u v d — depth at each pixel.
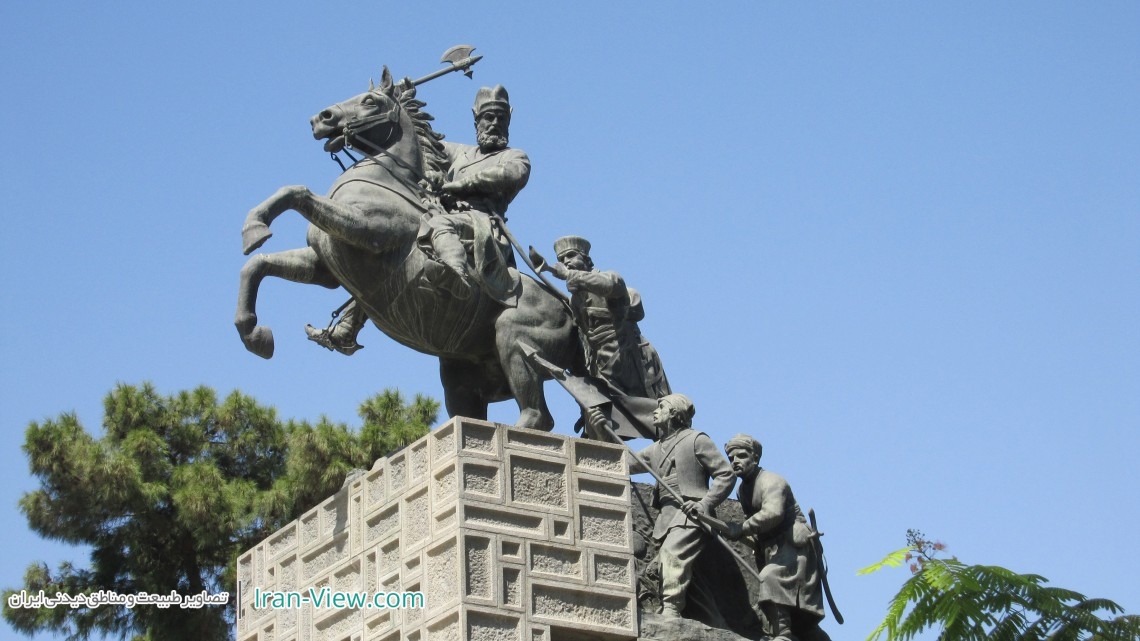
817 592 13.38
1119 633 11.80
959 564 12.13
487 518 12.26
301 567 13.48
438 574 12.20
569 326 13.82
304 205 12.99
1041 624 11.89
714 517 13.23
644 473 13.52
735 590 13.58
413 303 13.40
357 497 13.10
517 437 12.58
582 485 12.73
